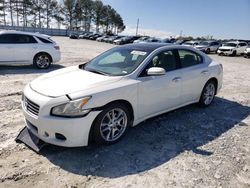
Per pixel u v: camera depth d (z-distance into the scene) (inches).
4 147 142.8
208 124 192.1
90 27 3528.5
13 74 348.2
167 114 207.2
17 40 386.9
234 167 134.8
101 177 121.1
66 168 127.0
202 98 221.5
